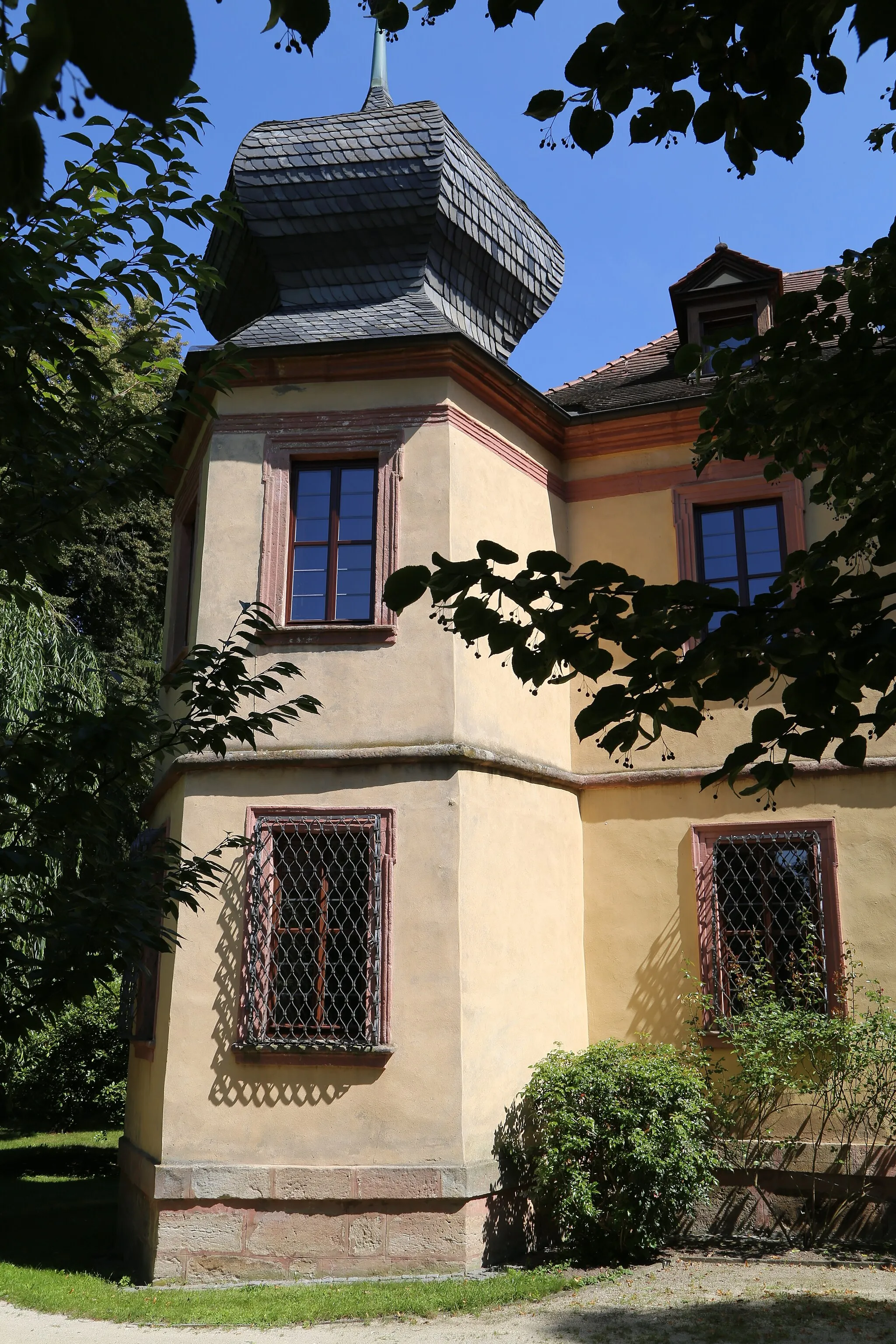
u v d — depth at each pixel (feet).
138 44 2.36
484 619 10.16
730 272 40.52
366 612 32.58
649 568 37.01
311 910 30.07
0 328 13.19
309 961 29.66
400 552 32.35
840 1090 30.91
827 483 14.17
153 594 79.41
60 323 13.82
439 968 29.09
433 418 33.24
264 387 34.01
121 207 15.56
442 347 33.27
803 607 9.29
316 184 36.14
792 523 36.06
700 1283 26.32
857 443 13.52
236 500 33.22
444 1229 27.37
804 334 14.26
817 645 9.23
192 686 33.32
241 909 29.76
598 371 44.55
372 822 30.22
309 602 32.81
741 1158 31.37
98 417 15.60
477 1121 28.60
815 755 9.59
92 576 74.90
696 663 9.75
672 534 37.01
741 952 33.88
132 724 14.65
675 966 34.14
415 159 35.94
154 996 32.60
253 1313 24.07
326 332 34.78
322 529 33.35
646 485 37.68
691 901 34.40
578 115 10.50
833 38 9.29
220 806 30.66
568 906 34.50
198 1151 28.37
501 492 34.88
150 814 36.09
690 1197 28.63
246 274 39.11
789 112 10.07
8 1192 42.11
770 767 9.85
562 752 36.01
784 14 9.27
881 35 7.71
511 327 40.01
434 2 9.29
